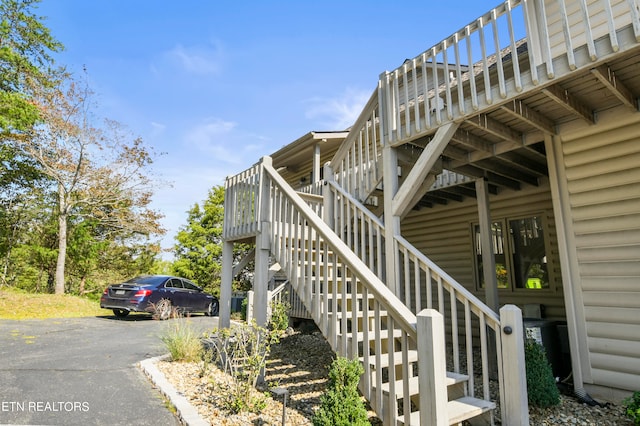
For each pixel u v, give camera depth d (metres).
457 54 3.93
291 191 4.64
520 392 2.93
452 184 6.28
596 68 3.03
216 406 3.39
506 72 5.03
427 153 4.07
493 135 4.59
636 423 3.07
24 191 13.99
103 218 14.34
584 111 3.90
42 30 13.86
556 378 4.33
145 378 4.18
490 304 5.47
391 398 2.80
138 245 16.67
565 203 4.28
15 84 12.89
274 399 3.70
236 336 4.14
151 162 14.59
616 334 3.81
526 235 6.52
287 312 8.48
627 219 3.82
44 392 3.59
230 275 6.19
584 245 4.11
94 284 16.70
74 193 13.66
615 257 3.88
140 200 14.55
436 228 7.94
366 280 3.10
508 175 5.80
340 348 3.48
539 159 5.47
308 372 4.82
